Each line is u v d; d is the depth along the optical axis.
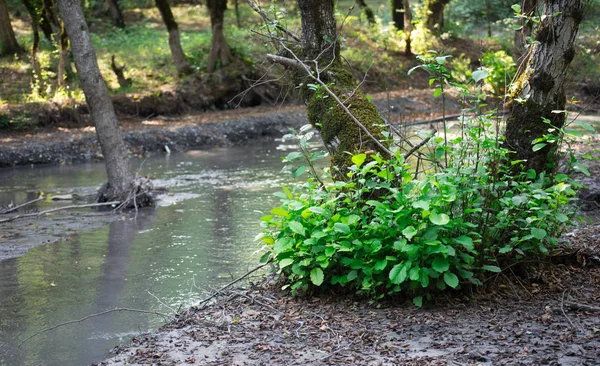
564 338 4.69
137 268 7.71
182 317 5.73
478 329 4.93
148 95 21.56
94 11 31.80
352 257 5.65
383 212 5.41
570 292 5.62
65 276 7.48
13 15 30.20
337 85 6.74
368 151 5.94
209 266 7.66
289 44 7.35
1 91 20.44
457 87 5.61
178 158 17.50
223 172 15.12
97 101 11.80
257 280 6.88
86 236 9.52
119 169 11.99
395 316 5.25
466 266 5.34
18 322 6.00
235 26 28.53
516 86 6.11
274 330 5.16
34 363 5.02
